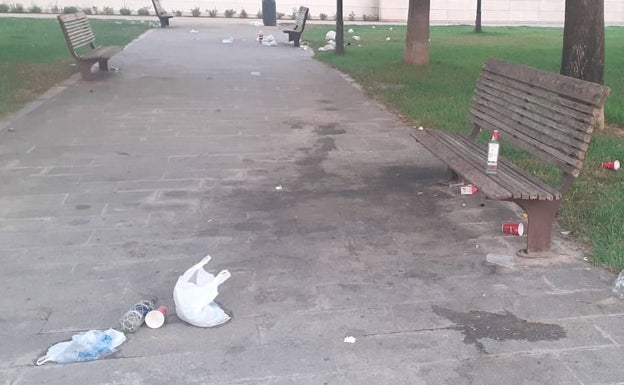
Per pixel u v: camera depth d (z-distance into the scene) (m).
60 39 17.72
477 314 3.51
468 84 10.75
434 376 2.96
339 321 3.44
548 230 4.25
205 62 14.15
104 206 5.14
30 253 4.26
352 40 19.72
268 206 5.18
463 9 33.50
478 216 4.98
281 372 3.00
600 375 2.96
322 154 6.75
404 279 3.92
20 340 3.26
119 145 7.02
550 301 3.65
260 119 8.42
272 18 26.58
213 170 6.14
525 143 4.86
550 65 12.99
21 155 6.60
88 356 3.10
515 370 3.01
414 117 8.43
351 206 5.19
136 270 4.03
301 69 13.34
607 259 4.09
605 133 7.31
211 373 2.99
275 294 3.73
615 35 23.00
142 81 11.44
